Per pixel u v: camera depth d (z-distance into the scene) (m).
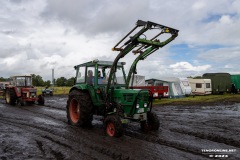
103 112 8.43
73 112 9.45
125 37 7.34
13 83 17.41
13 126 9.02
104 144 6.48
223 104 18.22
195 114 12.69
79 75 9.36
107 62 8.78
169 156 5.54
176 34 7.62
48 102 20.50
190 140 6.95
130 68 8.41
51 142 6.75
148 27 6.90
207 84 27.97
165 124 9.52
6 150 6.05
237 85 30.20
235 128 8.69
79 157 5.51
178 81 24.91
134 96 7.57
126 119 7.47
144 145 6.41
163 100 21.45
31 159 5.41
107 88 8.01
